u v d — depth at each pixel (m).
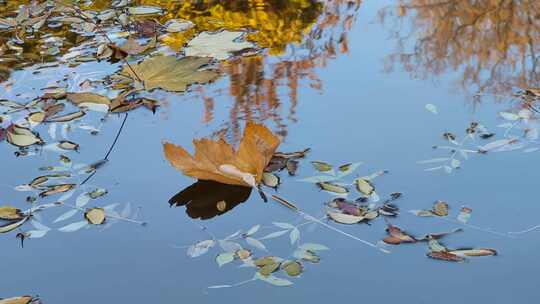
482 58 1.81
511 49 1.84
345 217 1.42
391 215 1.42
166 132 1.60
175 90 1.70
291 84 1.72
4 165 1.53
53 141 1.58
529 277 1.33
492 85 1.72
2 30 1.92
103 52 1.82
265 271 1.34
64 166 1.53
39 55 1.83
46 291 1.33
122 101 1.68
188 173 1.48
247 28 1.93
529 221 1.41
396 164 1.52
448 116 1.63
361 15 2.02
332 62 1.80
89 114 1.65
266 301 1.30
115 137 1.59
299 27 1.95
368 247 1.37
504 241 1.38
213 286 1.32
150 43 1.85
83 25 1.94
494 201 1.44
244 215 1.43
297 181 1.49
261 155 1.49
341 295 1.31
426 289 1.31
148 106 1.66
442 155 1.54
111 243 1.39
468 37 1.90
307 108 1.65
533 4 2.07
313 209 1.44
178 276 1.34
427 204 1.44
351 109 1.65
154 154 1.55
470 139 1.57
